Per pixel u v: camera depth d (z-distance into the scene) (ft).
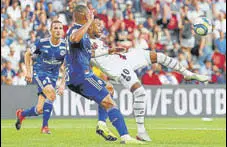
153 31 153.79
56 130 95.20
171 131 93.91
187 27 154.61
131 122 122.42
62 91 75.36
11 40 140.77
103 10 152.66
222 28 159.02
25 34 143.74
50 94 86.33
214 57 153.79
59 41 88.79
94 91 62.90
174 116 137.59
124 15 153.69
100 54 67.67
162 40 153.69
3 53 138.10
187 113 138.51
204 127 105.50
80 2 150.92
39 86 89.04
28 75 86.07
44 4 149.59
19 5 146.10
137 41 150.71
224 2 163.84
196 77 73.56
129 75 70.44
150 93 136.26
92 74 63.26
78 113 132.98
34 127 103.40
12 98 130.72
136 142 64.39
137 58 71.92
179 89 137.90
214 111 139.74
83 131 92.79
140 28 152.87
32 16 146.51
